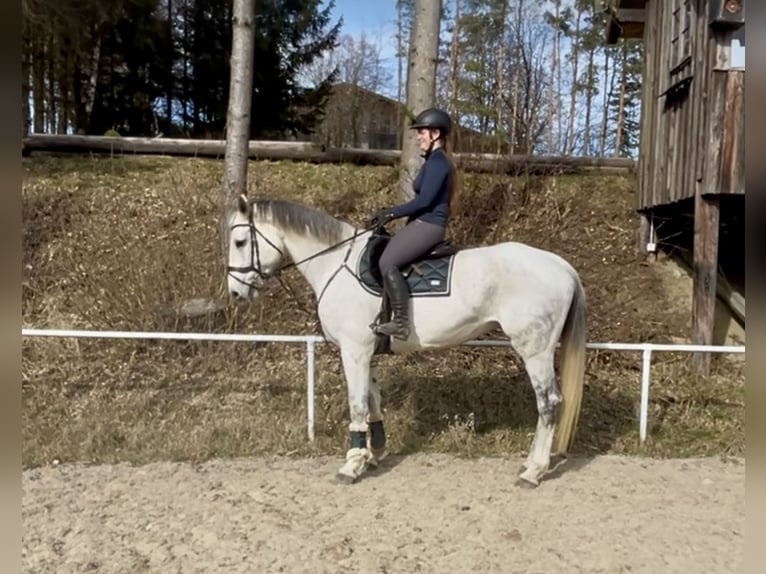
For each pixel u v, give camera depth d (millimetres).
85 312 6793
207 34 16688
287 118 16609
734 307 7559
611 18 10445
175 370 6332
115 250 7668
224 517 3812
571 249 8602
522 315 4055
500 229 8430
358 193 9570
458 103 13352
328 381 6195
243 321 6613
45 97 15836
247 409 5609
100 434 5023
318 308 4359
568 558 3363
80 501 4035
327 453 4879
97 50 15727
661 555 3393
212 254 7211
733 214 8156
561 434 4316
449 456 4812
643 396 5016
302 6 16734
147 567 3256
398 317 4027
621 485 4301
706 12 6340
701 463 4699
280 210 4316
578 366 4219
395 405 5605
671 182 7500
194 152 10602
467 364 6477
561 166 9938
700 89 6477
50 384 6027
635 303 7707
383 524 3727
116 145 10477
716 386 6168
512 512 3889
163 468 4574
